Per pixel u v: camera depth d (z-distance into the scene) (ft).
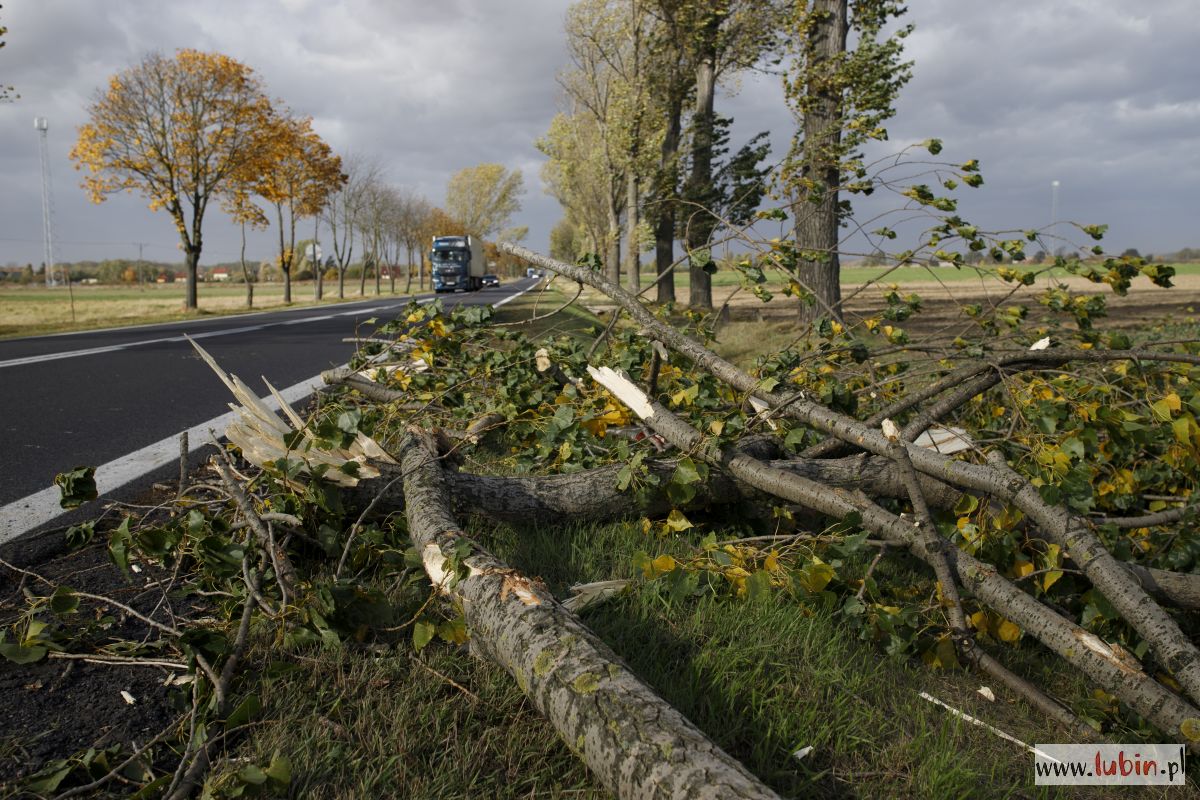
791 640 8.43
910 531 9.47
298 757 5.83
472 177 310.45
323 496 8.88
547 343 15.10
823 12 44.83
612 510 10.78
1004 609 8.87
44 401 22.75
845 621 9.24
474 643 7.23
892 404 12.30
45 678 6.95
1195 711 7.59
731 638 8.17
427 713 6.46
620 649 7.70
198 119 98.53
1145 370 13.74
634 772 4.92
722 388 14.80
